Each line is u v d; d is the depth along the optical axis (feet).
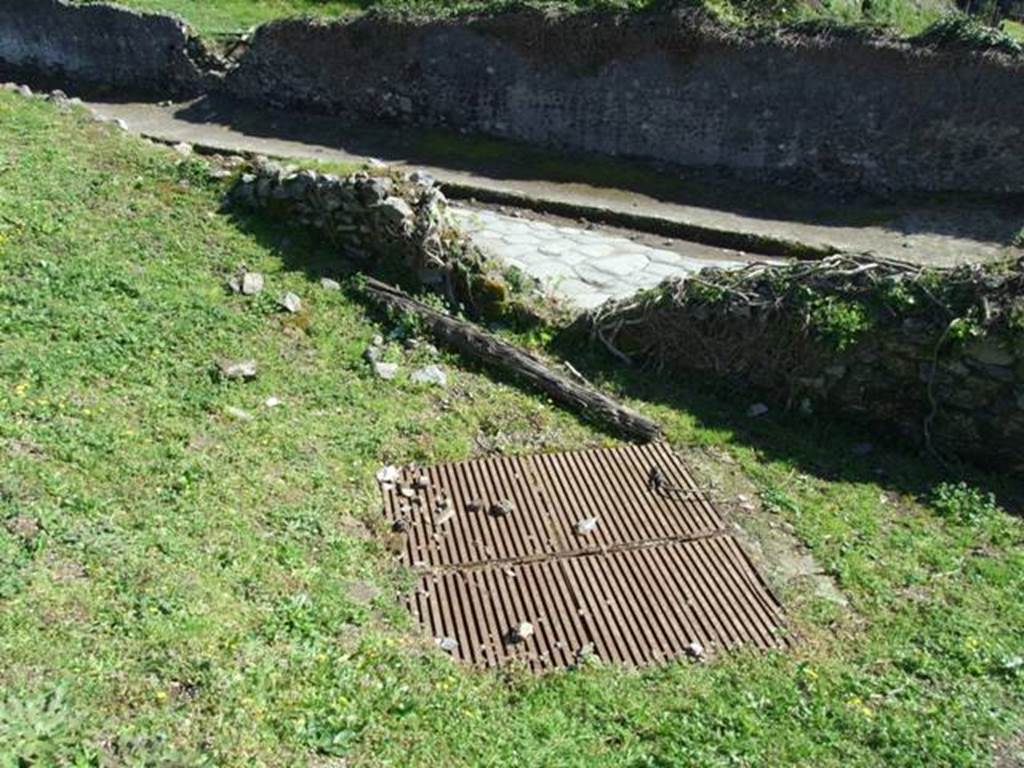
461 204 36.52
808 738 14.58
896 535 19.84
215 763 12.35
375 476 20.20
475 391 23.65
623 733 14.40
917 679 16.07
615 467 21.44
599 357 25.50
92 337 21.97
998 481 22.03
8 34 50.21
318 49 43.68
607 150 39.60
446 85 41.65
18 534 15.56
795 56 35.60
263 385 22.09
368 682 14.52
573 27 38.37
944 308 22.25
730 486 21.04
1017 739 14.89
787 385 23.80
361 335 24.86
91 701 12.85
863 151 35.81
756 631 16.97
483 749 13.61
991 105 33.86
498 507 19.57
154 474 18.16
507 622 16.84
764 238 32.86
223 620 14.93
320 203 27.53
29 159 29.58
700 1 36.88
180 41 46.85
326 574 16.88
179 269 25.71
